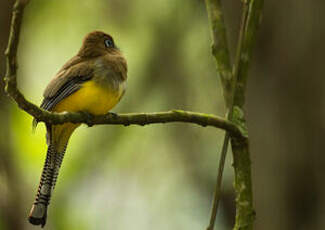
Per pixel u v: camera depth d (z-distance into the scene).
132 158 16.03
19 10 4.92
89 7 15.99
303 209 12.19
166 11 15.29
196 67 15.11
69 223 14.94
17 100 5.53
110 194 15.76
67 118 6.21
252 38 6.07
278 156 12.27
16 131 14.28
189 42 15.14
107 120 6.07
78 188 15.47
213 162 15.40
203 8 15.00
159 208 15.80
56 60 16.30
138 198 15.88
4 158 12.45
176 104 15.19
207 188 15.66
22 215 12.31
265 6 12.38
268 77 12.44
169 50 15.31
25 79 15.73
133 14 15.73
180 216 15.61
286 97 12.27
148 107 15.40
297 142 12.19
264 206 12.40
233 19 12.37
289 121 12.24
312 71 12.09
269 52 12.41
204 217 15.46
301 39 12.13
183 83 15.17
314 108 12.09
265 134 12.38
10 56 5.16
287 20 12.24
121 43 15.78
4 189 12.28
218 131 15.42
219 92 14.96
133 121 6.08
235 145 5.96
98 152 15.84
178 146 15.80
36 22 15.84
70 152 15.73
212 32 6.24
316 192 12.11
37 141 14.35
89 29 16.05
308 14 12.09
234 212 15.23
